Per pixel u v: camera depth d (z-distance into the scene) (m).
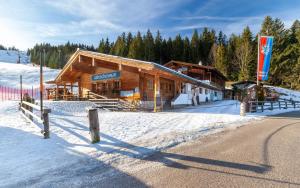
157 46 78.31
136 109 18.25
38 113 13.32
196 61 78.12
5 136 8.35
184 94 23.73
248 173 4.67
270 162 5.32
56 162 5.56
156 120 11.85
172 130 9.24
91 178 4.56
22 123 10.79
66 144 7.17
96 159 5.73
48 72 67.25
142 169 5.00
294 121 12.74
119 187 4.12
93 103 19.42
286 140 7.57
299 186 4.07
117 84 21.94
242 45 58.31
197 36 83.88
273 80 53.94
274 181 4.27
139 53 72.56
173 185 4.15
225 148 6.57
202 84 27.58
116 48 81.38
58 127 9.79
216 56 68.00
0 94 35.38
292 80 51.28
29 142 7.46
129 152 6.28
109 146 6.88
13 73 61.00
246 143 7.15
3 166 5.31
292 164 5.18
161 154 6.08
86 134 8.49
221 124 11.02
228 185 4.12
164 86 22.89
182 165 5.19
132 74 20.59
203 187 4.05
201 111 17.47
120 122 11.02
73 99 24.25
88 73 24.67
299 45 54.53
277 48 53.75
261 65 19.67
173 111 17.36
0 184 4.34
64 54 108.06
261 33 57.41
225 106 23.16
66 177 4.63
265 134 8.66
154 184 4.21
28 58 159.38
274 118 14.28
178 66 42.75
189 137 8.05
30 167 5.23
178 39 80.12
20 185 4.29
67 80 25.52
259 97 23.91
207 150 6.38
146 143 7.18
